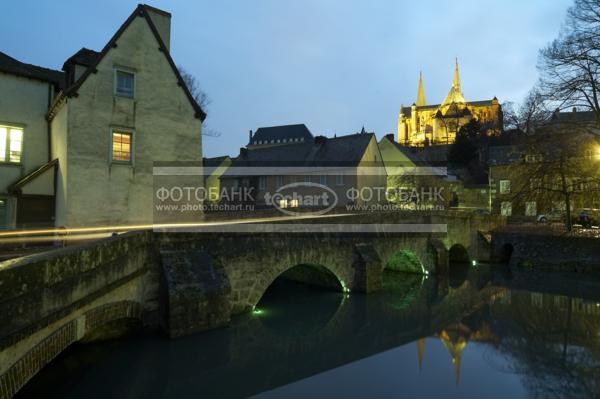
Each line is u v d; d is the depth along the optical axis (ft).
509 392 32.09
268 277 47.67
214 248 41.88
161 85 55.26
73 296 23.12
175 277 36.55
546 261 89.71
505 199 100.27
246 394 31.73
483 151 186.91
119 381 32.27
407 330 49.37
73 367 33.12
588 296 66.54
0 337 16.33
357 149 120.16
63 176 48.16
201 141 58.70
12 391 17.43
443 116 311.88
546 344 43.78
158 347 35.17
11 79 51.57
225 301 39.37
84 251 24.63
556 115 83.87
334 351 42.16
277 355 40.78
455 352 41.55
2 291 16.57
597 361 38.86
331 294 63.41
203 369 36.58
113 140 50.80
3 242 42.80
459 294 68.74
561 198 89.25
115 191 50.44
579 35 75.05
